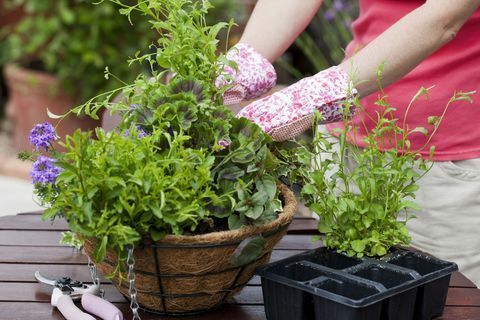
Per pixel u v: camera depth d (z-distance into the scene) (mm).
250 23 1850
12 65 4426
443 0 1468
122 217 1235
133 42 4215
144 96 1380
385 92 1812
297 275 1396
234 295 1425
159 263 1278
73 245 1624
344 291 1323
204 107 1341
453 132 1806
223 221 1373
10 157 4543
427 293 1364
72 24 4184
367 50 1519
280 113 1478
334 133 1941
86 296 1376
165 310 1372
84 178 1235
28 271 1575
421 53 1496
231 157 1335
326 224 1476
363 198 1460
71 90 4227
